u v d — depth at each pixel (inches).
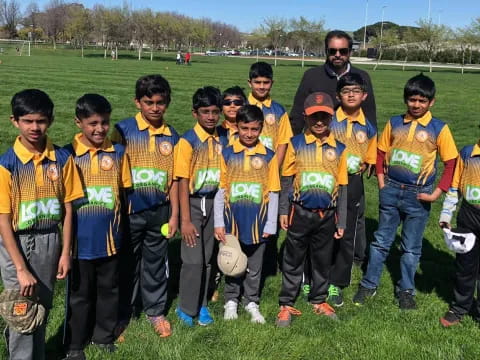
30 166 128.2
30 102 123.3
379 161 194.9
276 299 197.8
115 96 798.5
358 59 3262.8
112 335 161.2
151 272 170.9
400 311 189.0
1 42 3442.4
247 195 172.2
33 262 131.2
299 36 2997.0
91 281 153.6
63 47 3371.1
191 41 3799.2
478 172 167.3
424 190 185.0
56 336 165.9
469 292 175.6
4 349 153.9
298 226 176.9
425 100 179.2
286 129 203.5
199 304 180.7
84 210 147.3
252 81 196.9
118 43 3186.5
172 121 588.7
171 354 156.9
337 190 178.2
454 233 170.2
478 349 163.0
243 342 164.6
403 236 192.7
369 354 159.5
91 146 148.2
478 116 724.7
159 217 165.8
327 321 179.8
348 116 191.0
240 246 176.9
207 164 169.6
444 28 2726.4
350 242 195.5
